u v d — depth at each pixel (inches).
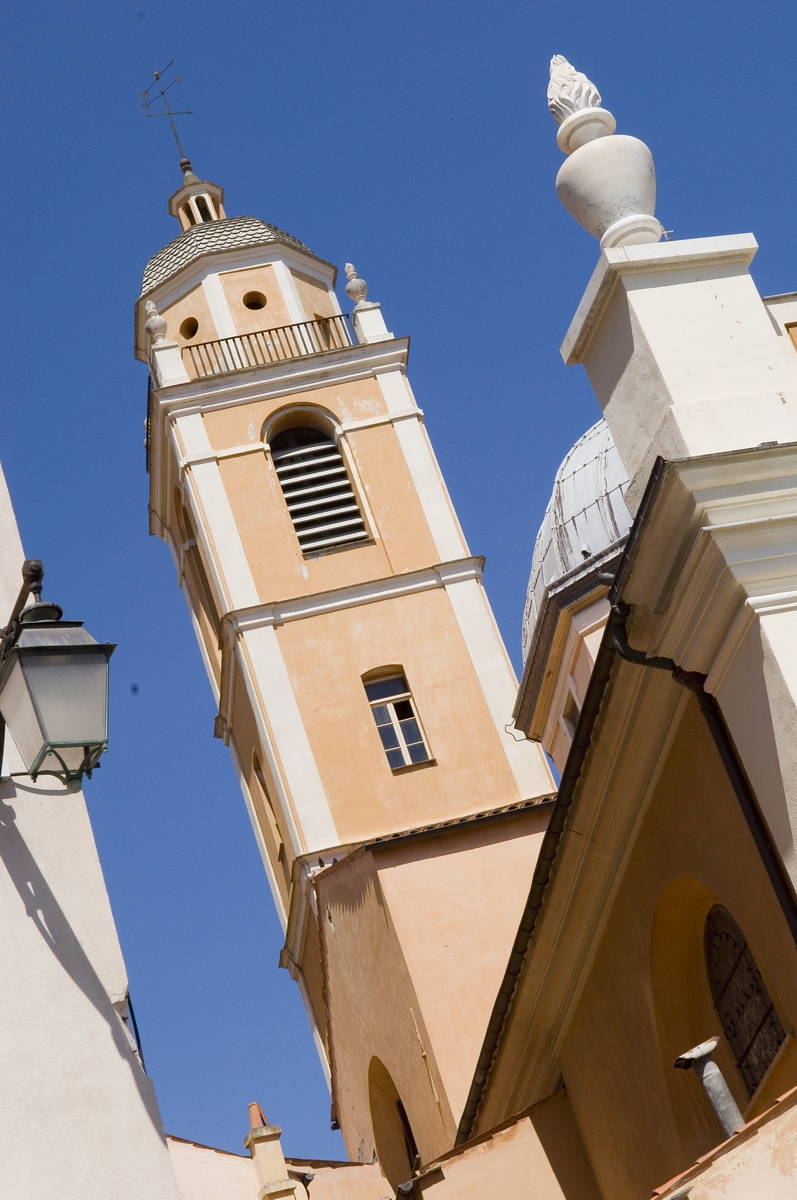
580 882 624.7
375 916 1138.0
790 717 432.8
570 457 1125.1
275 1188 970.1
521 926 650.8
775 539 451.8
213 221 1697.8
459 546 1451.8
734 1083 604.7
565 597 1087.0
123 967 352.2
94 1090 327.3
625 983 644.7
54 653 321.7
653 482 450.9
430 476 1487.5
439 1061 1062.4
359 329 1574.8
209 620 1617.9
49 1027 328.2
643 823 588.1
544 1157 743.7
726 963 590.2
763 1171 418.9
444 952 1099.9
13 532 397.4
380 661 1389.0
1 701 328.5
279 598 1414.9
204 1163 982.4
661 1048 622.2
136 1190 321.4
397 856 1140.5
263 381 1517.0
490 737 1355.8
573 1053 733.3
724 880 528.7
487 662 1393.9
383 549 1446.9
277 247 1652.3
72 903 350.9
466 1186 739.4
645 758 558.3
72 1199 310.8
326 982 1255.5
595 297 516.1
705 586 454.6
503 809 1163.9
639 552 459.8
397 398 1526.8
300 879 1298.0
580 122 544.1
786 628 441.1
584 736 552.1
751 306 506.9
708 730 510.6
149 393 1524.4
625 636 484.1
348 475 1494.8
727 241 515.8
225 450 1486.2
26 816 352.8
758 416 479.8
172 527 1644.9
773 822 451.2
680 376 491.2
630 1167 692.1
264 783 1470.2
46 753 316.2
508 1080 765.3
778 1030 551.8
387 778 1336.1
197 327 1611.7
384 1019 1149.7
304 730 1355.8
